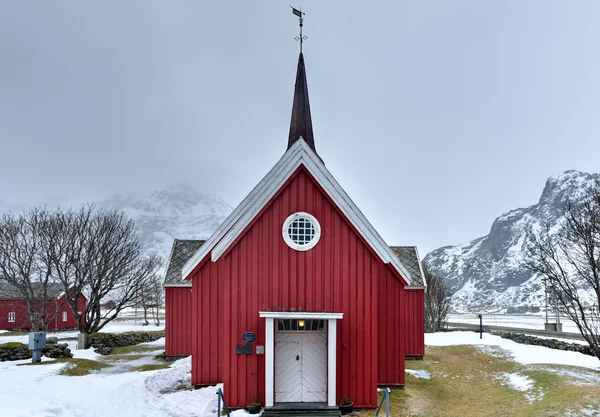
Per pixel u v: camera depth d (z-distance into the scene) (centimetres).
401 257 2072
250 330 1143
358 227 1184
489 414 1138
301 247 1173
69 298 2398
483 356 1955
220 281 1329
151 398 1195
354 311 1166
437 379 1566
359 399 1144
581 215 2219
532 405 1144
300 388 1163
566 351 1970
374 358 1157
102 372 1688
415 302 1941
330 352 1124
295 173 1192
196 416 1055
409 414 1136
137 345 2800
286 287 1159
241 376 1128
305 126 1475
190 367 1575
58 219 2730
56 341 2547
